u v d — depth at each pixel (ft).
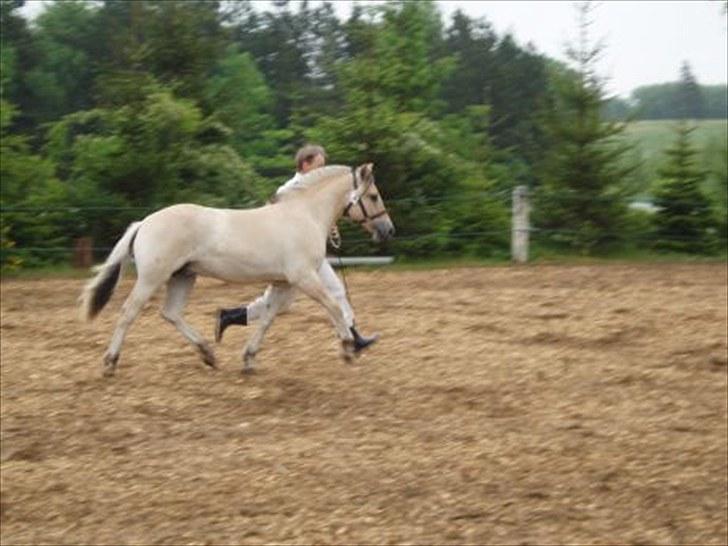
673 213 72.38
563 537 23.44
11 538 23.26
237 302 51.39
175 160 70.18
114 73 73.61
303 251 34.68
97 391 33.60
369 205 35.94
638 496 25.71
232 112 80.53
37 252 66.74
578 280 59.00
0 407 32.07
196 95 78.02
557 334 42.39
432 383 34.81
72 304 51.60
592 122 72.23
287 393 33.45
